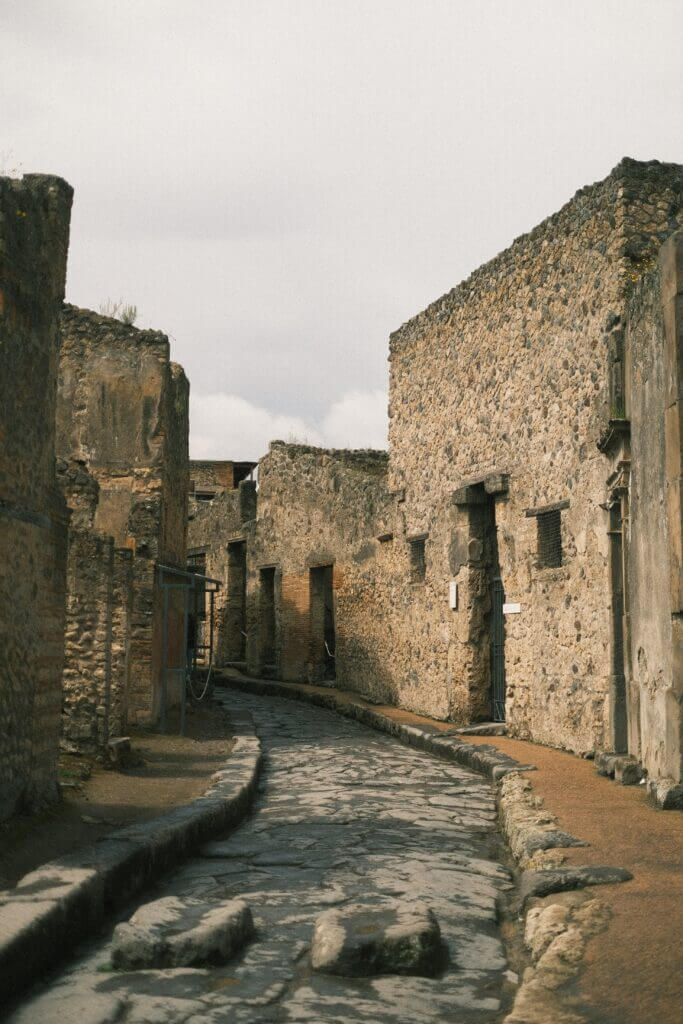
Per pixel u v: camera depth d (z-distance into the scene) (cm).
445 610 1505
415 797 955
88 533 1000
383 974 457
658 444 816
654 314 830
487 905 575
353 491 1973
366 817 851
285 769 1151
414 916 493
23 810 696
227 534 2666
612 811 761
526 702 1263
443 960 477
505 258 1348
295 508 2239
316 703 1942
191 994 426
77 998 420
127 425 1382
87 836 668
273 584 2414
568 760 1077
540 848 641
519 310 1303
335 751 1298
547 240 1233
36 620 720
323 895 593
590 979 410
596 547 1090
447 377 1533
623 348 1010
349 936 466
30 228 703
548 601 1204
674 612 748
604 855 614
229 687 2411
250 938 507
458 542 1462
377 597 1844
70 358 1391
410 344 1688
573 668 1136
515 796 848
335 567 2055
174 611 1574
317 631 2169
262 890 607
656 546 828
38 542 725
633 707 948
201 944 466
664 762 802
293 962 473
